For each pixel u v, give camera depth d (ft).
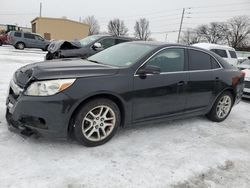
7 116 11.69
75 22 153.99
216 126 16.21
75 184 9.03
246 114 20.02
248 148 13.43
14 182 8.75
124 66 12.46
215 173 10.64
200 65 15.17
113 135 12.24
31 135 11.91
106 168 10.16
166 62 13.58
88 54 29.25
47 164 9.98
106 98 11.53
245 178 10.50
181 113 14.55
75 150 11.21
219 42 242.58
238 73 17.42
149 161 11.02
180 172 10.43
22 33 72.28
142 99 12.48
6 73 27.99
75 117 10.91
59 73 10.66
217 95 16.14
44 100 10.13
